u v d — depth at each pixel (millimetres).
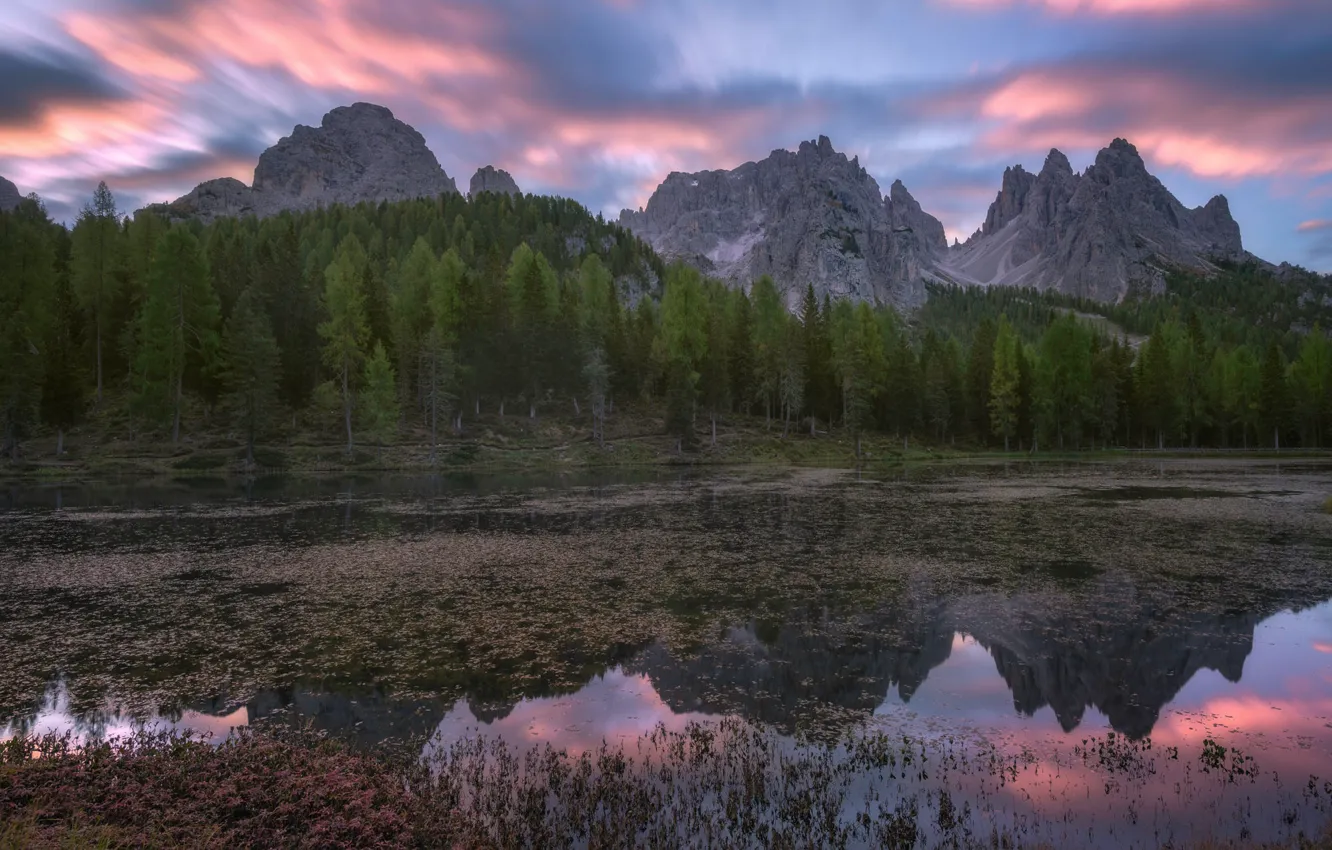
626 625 20312
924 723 13930
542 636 19422
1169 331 162250
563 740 13297
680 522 40031
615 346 106938
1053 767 12047
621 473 76562
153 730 13703
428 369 87625
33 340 73812
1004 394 109688
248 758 11531
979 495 53312
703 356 106688
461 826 9992
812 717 14234
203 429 80938
